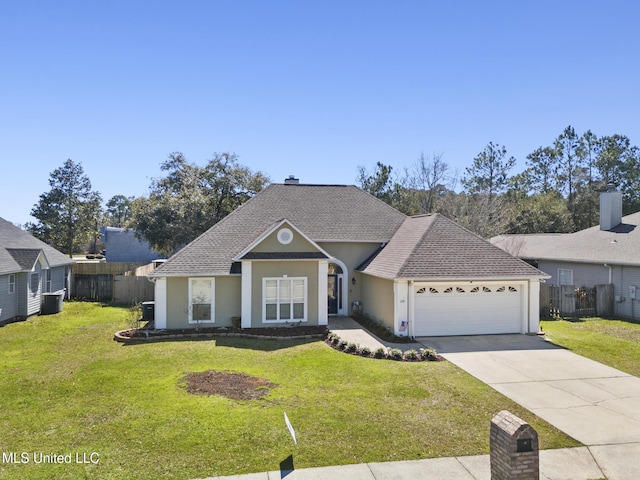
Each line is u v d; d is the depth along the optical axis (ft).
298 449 24.85
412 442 25.89
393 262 58.34
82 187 168.86
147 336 53.42
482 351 47.70
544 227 140.67
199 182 114.01
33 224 164.14
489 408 31.32
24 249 69.31
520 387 35.88
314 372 39.50
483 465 23.31
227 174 115.14
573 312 70.74
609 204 86.69
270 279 59.06
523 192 174.70
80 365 41.50
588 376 38.96
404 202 133.69
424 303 55.11
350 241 69.15
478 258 57.06
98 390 34.35
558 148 173.17
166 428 27.30
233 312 59.52
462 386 35.96
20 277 66.64
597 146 168.04
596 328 61.62
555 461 23.98
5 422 28.45
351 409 30.71
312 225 70.49
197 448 24.79
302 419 28.84
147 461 23.36
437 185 134.51
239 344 50.42
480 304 56.18
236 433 26.66
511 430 19.60
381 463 23.44
